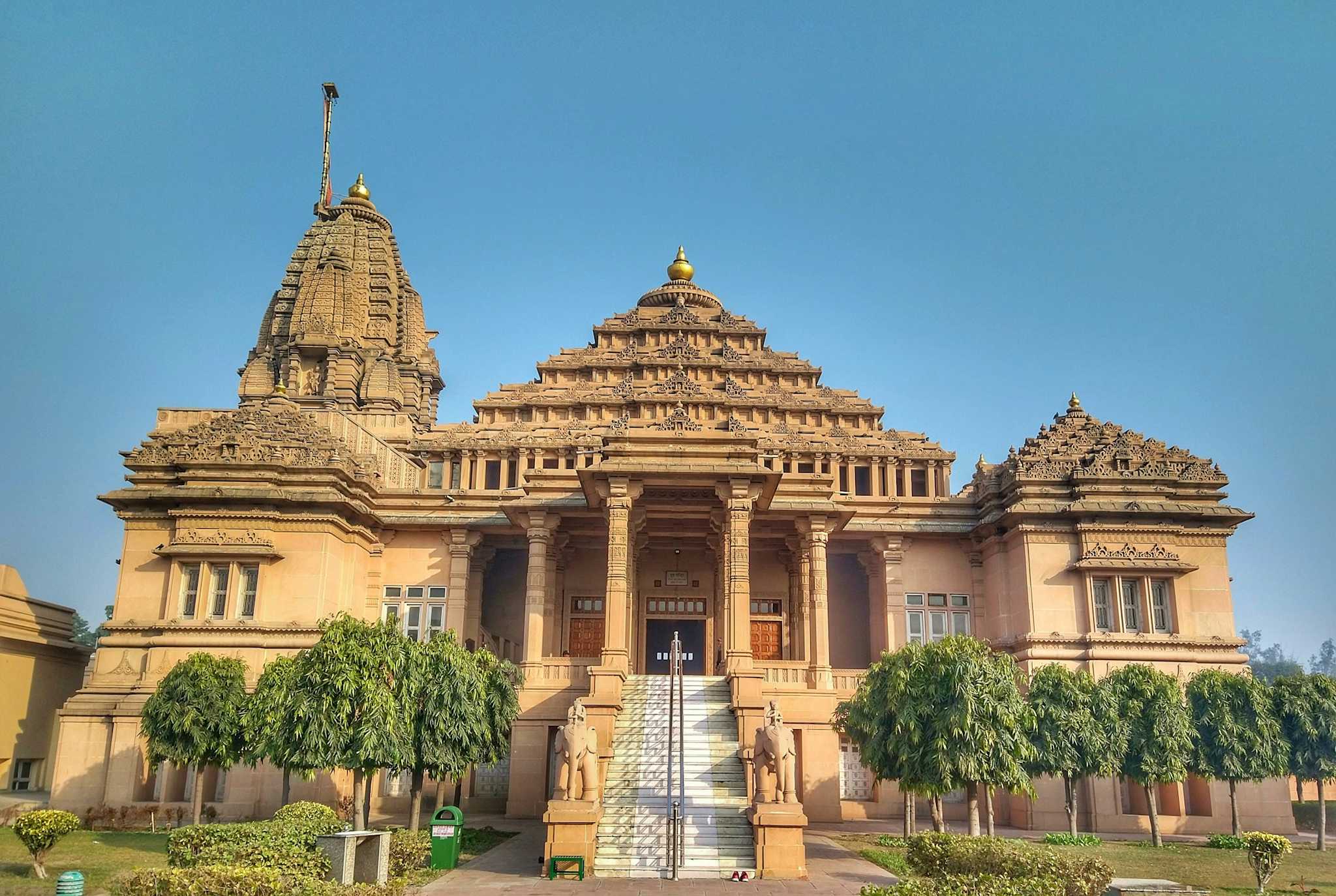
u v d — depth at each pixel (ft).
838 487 193.77
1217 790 126.31
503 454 187.01
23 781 155.22
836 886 78.07
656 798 92.89
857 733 107.65
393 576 146.72
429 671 100.07
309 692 94.53
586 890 75.66
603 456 121.08
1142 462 140.97
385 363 239.30
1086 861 63.62
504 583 164.04
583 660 129.70
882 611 148.05
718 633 142.92
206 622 129.39
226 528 132.98
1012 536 140.36
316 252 256.52
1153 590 135.44
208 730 109.81
